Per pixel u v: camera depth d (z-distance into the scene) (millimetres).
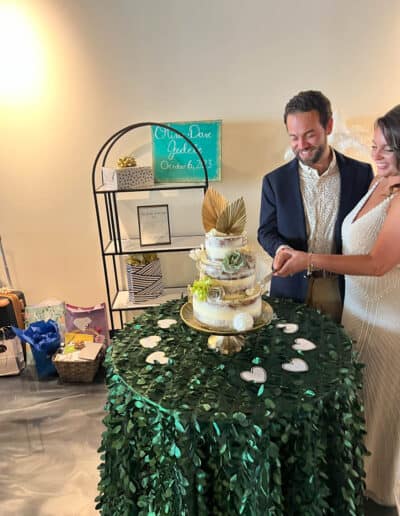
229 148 2547
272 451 1037
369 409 1584
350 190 1647
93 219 2701
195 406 1096
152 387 1188
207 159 2492
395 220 1321
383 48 2355
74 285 2867
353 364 1298
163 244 2553
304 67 2391
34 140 2525
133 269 2549
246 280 1246
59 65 2385
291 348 1371
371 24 2311
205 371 1259
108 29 2318
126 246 2562
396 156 1284
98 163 2574
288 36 2330
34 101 2451
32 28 2318
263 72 2396
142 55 2365
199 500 1099
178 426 1061
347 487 1207
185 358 1335
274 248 1715
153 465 1150
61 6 2283
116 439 1207
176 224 2715
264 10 2281
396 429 1561
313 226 1688
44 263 2805
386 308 1497
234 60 2373
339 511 1230
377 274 1388
